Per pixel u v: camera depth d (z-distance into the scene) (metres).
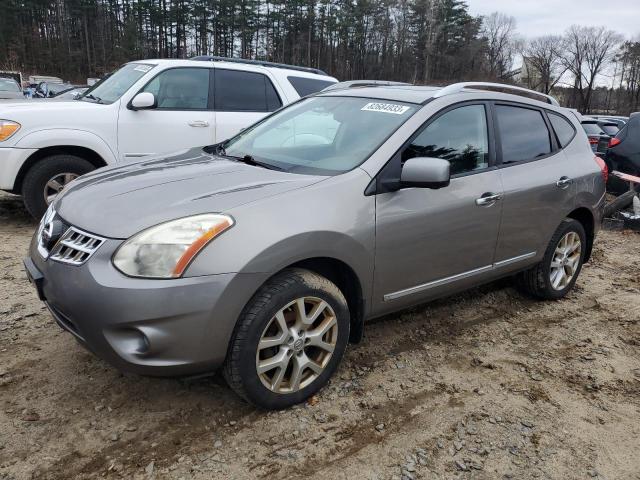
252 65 7.04
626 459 2.71
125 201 2.75
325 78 7.63
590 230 4.77
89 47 73.25
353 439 2.74
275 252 2.62
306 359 2.90
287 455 2.60
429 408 3.03
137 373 2.51
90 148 5.86
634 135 8.71
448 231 3.42
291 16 69.31
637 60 76.38
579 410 3.09
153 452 2.57
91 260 2.49
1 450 2.53
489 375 3.41
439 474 2.54
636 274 5.62
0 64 62.94
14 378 3.08
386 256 3.13
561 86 80.38
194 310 2.45
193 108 6.48
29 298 4.11
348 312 3.03
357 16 69.88
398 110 3.51
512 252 3.98
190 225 2.52
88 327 2.46
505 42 78.56
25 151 5.57
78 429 2.70
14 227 5.95
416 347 3.71
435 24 70.50
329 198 2.89
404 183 3.06
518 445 2.76
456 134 3.59
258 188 2.85
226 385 3.11
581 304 4.68
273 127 3.99
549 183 4.11
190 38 71.19
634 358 3.76
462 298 4.59
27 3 68.50
